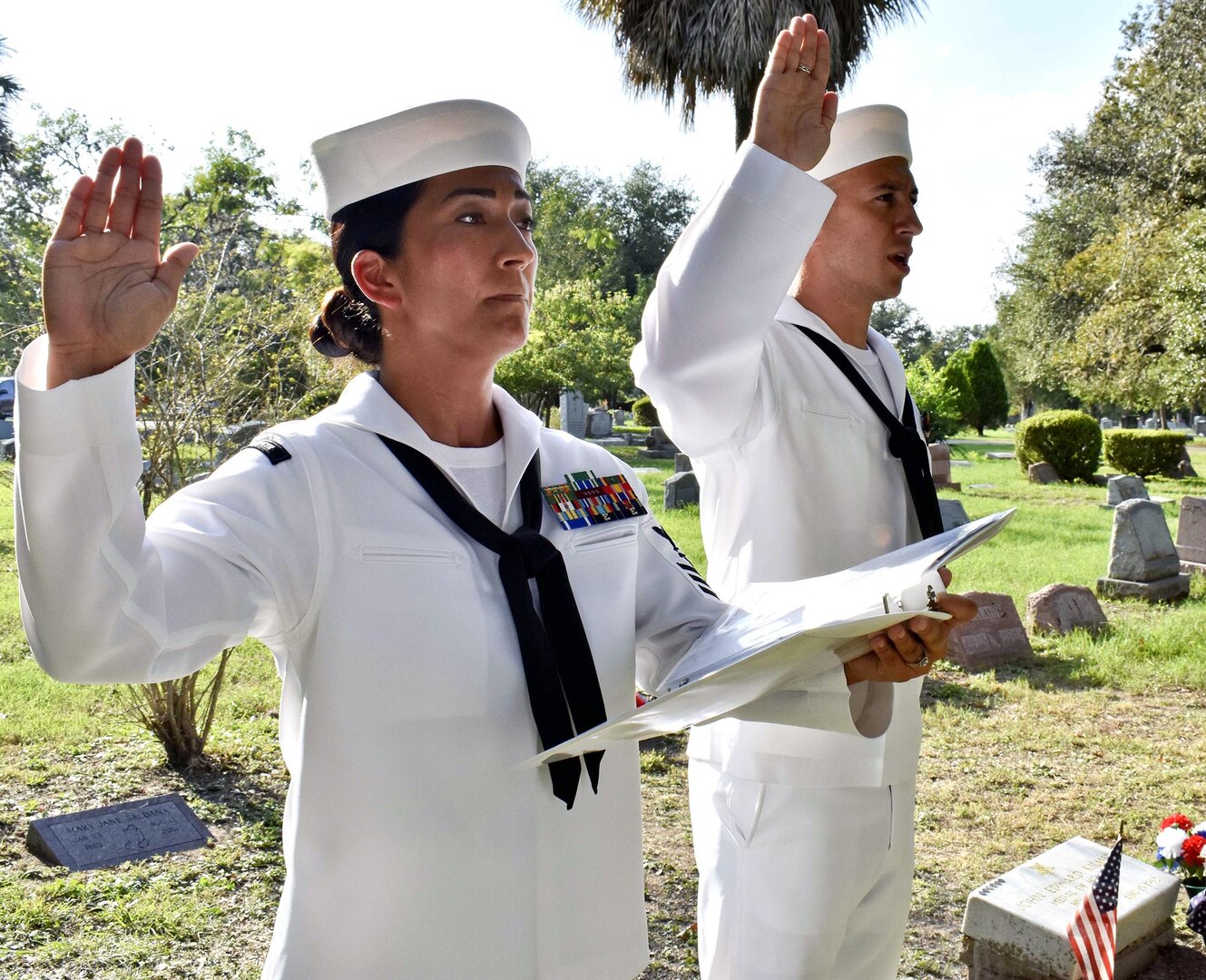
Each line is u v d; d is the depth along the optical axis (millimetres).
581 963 1394
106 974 3363
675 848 4398
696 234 1700
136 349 1065
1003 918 3289
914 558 1533
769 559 2121
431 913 1286
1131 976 3480
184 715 5141
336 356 1579
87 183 1043
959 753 5621
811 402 2148
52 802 4715
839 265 2215
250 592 1239
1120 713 6309
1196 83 21203
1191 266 19812
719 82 10539
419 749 1291
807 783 2043
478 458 1465
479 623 1332
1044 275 33719
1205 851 3719
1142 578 9688
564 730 1341
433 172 1362
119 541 1062
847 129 2172
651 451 27844
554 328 24188
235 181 21453
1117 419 54438
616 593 1500
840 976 2146
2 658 6902
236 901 3846
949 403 32219
